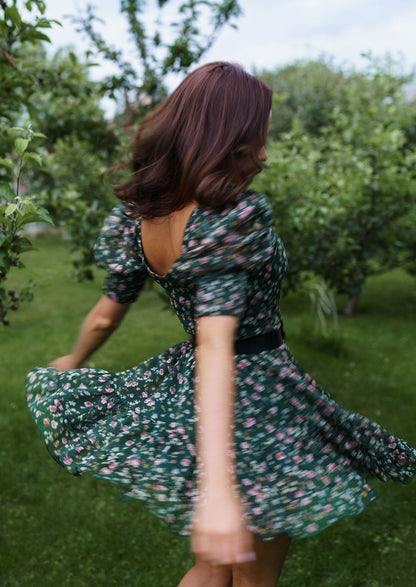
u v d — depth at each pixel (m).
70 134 5.19
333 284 6.05
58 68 3.93
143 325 7.10
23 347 6.60
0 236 1.98
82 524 3.07
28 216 2.00
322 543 2.76
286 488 1.29
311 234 5.86
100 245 1.55
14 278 9.93
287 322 6.89
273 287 1.36
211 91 1.31
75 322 7.68
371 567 2.59
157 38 4.49
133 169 1.43
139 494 1.25
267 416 1.37
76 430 1.46
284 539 1.41
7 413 4.65
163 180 1.33
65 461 1.39
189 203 1.30
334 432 1.44
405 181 6.21
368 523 2.92
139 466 1.30
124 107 5.01
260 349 1.40
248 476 1.30
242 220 1.21
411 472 1.54
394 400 4.64
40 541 2.93
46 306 8.59
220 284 1.16
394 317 7.82
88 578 2.62
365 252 6.18
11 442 4.12
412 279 10.15
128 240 1.51
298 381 1.41
